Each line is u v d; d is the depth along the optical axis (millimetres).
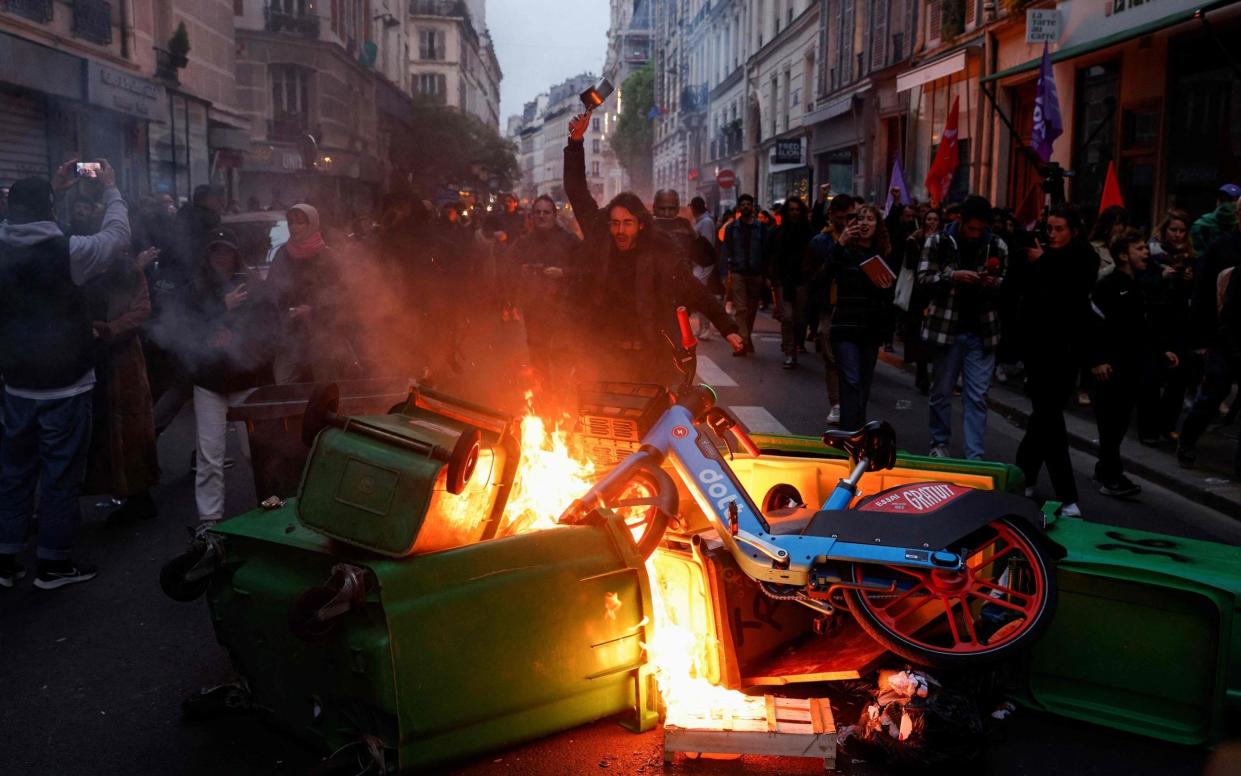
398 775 3352
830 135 33219
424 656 3301
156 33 26609
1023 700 4105
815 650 4148
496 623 3457
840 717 3891
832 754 3488
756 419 10078
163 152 26328
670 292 5480
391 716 3277
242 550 3859
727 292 17688
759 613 4090
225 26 32594
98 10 21453
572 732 3855
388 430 3502
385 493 3402
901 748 3523
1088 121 17156
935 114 23906
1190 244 10125
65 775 3604
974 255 7590
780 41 40875
